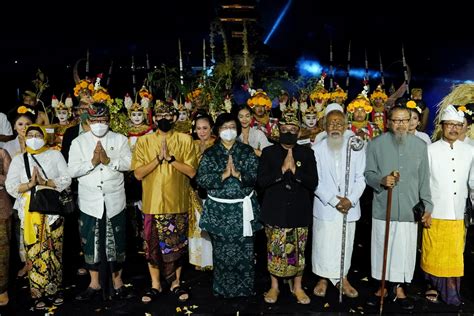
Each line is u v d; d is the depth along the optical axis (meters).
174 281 4.73
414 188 4.31
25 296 4.72
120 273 4.77
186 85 7.27
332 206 4.43
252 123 5.93
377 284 4.84
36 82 7.64
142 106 6.00
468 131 4.84
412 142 4.33
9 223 4.45
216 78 7.18
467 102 4.73
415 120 5.05
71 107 6.62
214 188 4.38
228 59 7.69
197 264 5.21
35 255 4.42
